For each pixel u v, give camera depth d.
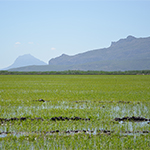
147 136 12.25
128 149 10.63
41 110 17.80
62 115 16.00
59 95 26.58
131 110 18.77
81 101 22.73
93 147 10.73
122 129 13.42
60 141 11.42
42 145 10.95
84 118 15.56
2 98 24.17
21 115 15.97
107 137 12.04
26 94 27.34
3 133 12.56
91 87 36.25
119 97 25.30
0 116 15.89
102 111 17.95
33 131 12.82
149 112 18.08
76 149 10.60
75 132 12.83
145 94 27.84
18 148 10.57
